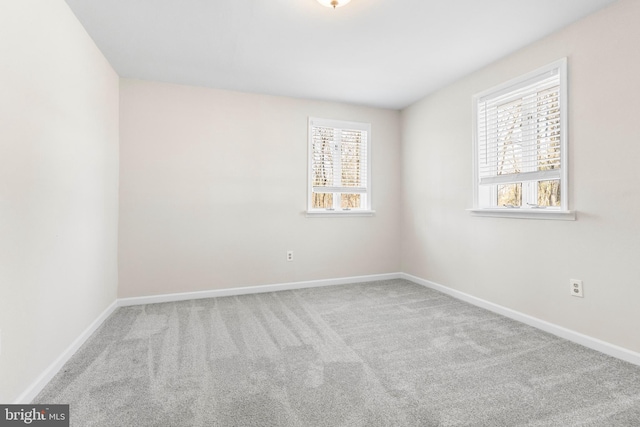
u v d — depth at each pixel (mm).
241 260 3588
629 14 1944
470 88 3162
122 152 3135
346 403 1573
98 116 2572
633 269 1946
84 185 2281
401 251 4324
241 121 3576
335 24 2264
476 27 2311
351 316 2836
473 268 3162
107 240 2807
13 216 1475
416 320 2727
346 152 4109
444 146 3529
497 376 1819
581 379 1780
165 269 3291
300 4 2021
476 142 3096
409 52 2693
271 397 1625
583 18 2189
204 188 3428
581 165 2217
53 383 1751
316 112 3914
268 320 2740
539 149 2531
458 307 3066
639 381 1754
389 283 4047
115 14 2113
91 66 2426
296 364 1971
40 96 1695
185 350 2160
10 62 1447
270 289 3699
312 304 3189
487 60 2855
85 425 1413
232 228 3547
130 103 3162
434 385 1731
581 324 2225
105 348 2189
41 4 1704
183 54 2697
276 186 3732
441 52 2701
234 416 1474
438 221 3641
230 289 3537
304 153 3865
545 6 2053
